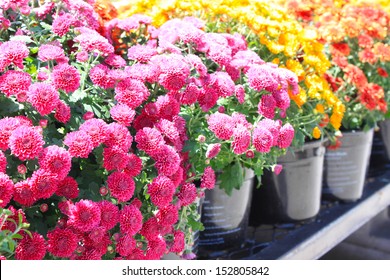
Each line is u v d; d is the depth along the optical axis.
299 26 1.85
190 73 1.51
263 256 1.74
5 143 1.20
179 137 1.43
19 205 1.25
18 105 1.28
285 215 1.93
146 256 1.35
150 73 1.42
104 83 1.37
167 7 1.74
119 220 1.29
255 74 1.53
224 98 1.55
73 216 1.22
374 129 2.27
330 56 2.10
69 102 1.34
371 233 2.71
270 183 1.90
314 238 1.88
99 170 1.33
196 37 1.54
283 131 1.55
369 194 2.23
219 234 1.75
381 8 2.29
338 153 2.11
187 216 1.50
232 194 1.73
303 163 1.90
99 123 1.28
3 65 1.28
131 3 1.88
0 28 1.45
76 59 1.46
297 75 1.76
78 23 1.50
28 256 1.20
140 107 1.46
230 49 1.61
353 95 2.15
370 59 2.07
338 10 2.16
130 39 1.69
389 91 2.21
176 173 1.38
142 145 1.34
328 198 2.15
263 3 1.82
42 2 1.55
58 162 1.21
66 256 1.22
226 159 1.56
